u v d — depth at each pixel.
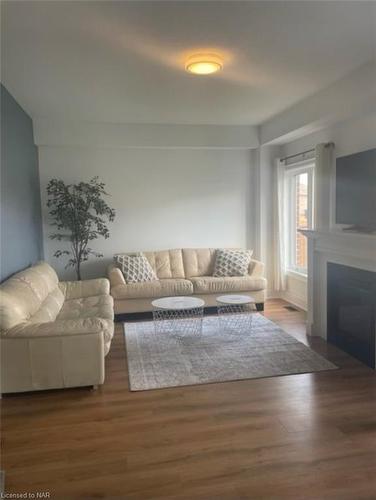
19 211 3.83
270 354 3.46
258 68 3.12
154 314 4.43
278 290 5.64
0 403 2.64
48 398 2.70
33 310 2.98
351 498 1.74
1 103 3.31
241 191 5.70
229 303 4.02
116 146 5.01
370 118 3.49
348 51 2.81
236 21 2.34
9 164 3.50
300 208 5.23
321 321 3.93
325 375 3.02
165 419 2.40
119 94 3.77
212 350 3.57
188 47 2.70
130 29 2.42
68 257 5.27
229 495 1.76
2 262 3.15
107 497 1.75
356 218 3.46
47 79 3.30
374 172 3.21
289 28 2.44
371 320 3.14
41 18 2.26
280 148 5.45
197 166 5.54
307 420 2.37
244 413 2.46
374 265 3.06
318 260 3.91
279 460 1.99
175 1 2.10
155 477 1.88
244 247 5.79
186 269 5.32
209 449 2.09
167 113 4.53
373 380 2.93
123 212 5.38
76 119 4.77
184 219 5.57
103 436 2.23
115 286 4.62
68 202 4.74
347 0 2.11
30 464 1.99
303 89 3.66
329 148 4.02
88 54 2.80
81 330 2.75
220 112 4.51
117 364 3.29
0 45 2.62
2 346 2.67
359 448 2.09
